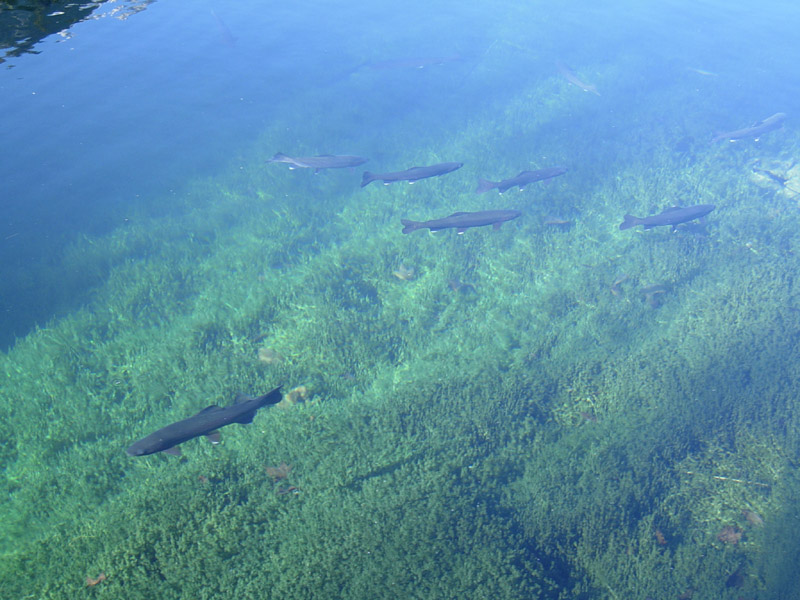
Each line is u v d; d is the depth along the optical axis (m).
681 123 12.94
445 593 4.42
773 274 8.37
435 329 7.68
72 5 15.30
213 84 13.83
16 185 9.83
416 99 14.08
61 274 8.44
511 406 6.36
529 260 8.98
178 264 8.77
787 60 16.77
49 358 6.77
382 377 6.84
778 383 6.76
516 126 12.74
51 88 12.37
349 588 4.40
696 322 7.69
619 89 14.62
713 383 6.74
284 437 5.81
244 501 5.20
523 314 7.86
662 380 6.75
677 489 5.73
